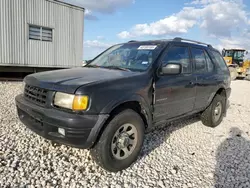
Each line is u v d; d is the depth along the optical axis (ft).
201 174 9.12
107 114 7.88
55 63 40.06
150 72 10.08
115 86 8.40
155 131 14.01
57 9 38.78
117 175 8.63
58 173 8.38
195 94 13.02
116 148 8.71
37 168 8.58
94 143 8.11
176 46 12.13
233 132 15.01
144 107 9.55
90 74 9.33
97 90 7.82
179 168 9.51
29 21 35.35
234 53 76.18
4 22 32.58
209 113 15.23
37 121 8.56
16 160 8.98
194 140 13.00
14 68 35.70
